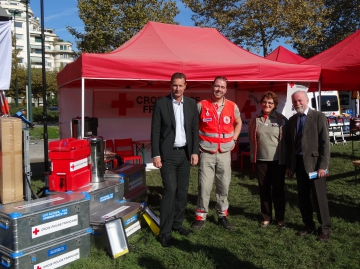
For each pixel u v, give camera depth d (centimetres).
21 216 296
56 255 324
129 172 473
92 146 418
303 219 428
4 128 343
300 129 405
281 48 1048
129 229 398
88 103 868
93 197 382
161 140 391
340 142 1398
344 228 443
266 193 447
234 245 396
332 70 643
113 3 1820
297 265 349
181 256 365
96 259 351
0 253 304
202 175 434
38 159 1124
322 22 1873
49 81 4325
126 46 647
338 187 662
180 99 397
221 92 424
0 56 662
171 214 396
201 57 612
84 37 1842
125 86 888
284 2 1730
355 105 1680
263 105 431
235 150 889
